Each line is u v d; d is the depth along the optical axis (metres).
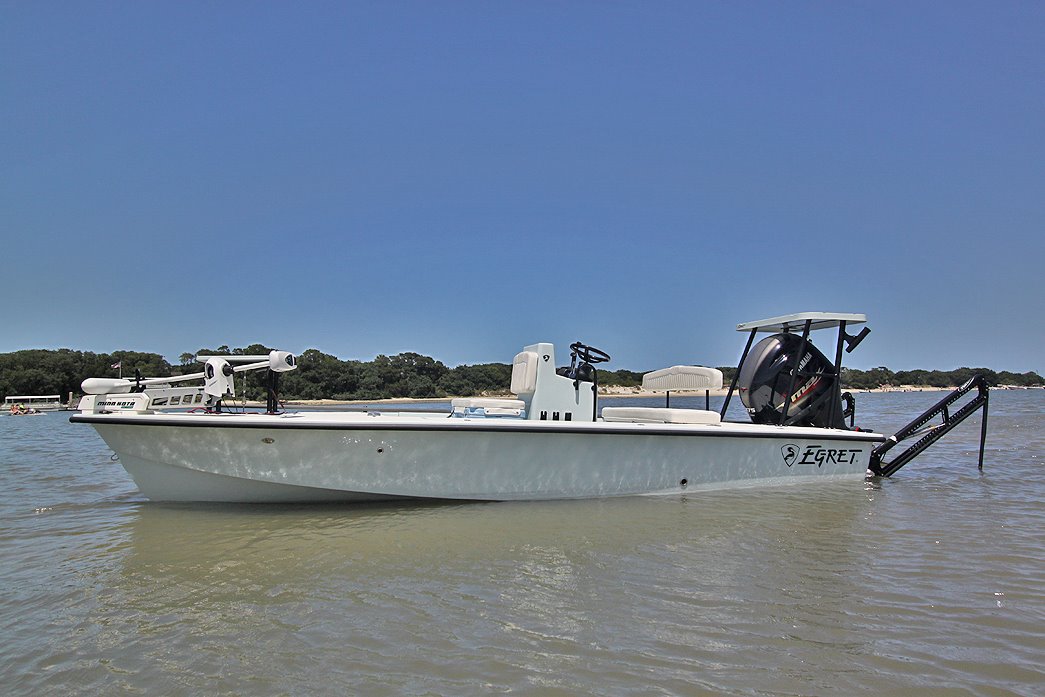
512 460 6.52
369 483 6.15
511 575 4.34
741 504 6.80
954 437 16.31
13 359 61.00
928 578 4.35
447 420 6.27
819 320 8.38
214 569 4.44
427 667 2.98
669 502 6.82
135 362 59.12
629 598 3.92
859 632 3.43
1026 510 6.68
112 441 6.10
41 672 2.94
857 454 8.43
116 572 4.37
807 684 2.85
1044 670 3.01
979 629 3.49
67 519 5.93
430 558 4.71
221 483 6.15
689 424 7.41
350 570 4.43
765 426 7.88
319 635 3.34
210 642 3.26
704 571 4.46
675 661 3.06
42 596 3.92
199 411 6.67
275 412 6.60
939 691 2.80
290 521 5.79
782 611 3.72
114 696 2.73
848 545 5.19
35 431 21.39
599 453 6.83
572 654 3.13
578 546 5.07
